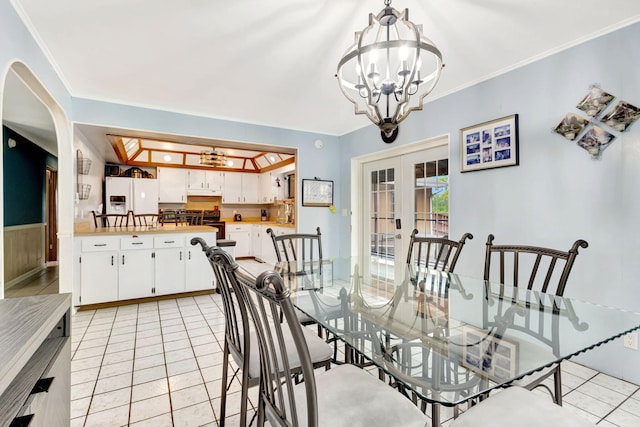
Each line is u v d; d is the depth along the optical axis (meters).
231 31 2.09
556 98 2.30
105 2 1.80
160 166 6.68
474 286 2.14
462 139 2.95
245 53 2.37
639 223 1.93
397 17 1.45
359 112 1.66
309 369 0.80
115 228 4.04
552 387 1.93
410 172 3.76
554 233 2.32
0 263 1.64
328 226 4.71
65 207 3.14
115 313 3.28
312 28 2.06
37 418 0.84
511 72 2.58
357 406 1.04
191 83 2.93
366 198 4.47
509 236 2.60
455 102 3.04
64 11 1.88
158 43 2.24
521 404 1.04
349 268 2.84
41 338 0.89
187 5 1.83
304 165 4.53
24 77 2.14
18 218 4.50
